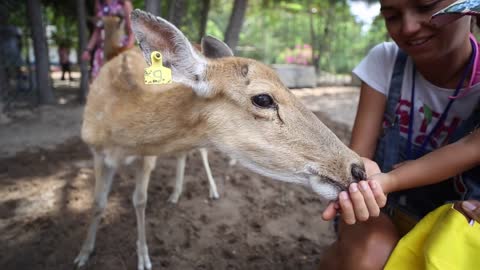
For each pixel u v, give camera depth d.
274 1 3.48
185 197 1.07
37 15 2.07
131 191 1.08
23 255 0.78
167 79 0.52
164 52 0.54
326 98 2.83
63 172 1.18
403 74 0.54
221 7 3.49
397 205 0.54
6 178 1.12
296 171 0.51
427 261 0.37
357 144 0.55
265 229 0.93
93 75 1.48
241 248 0.85
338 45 4.07
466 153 0.42
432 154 0.43
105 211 0.96
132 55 0.69
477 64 0.48
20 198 1.00
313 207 1.05
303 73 3.30
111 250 0.81
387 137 0.55
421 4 0.43
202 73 0.53
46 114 1.93
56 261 0.77
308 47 4.05
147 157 0.73
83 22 2.14
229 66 0.54
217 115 0.54
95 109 0.67
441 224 0.39
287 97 0.53
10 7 2.08
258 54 3.93
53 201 1.00
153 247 0.83
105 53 1.10
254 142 0.53
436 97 0.52
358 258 0.44
